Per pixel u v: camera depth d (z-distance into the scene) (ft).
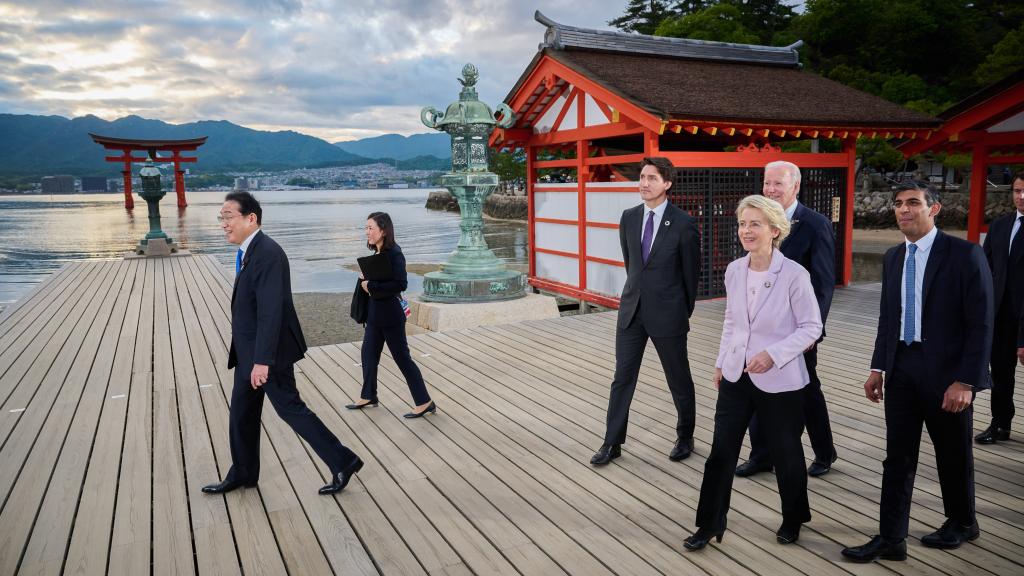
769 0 174.50
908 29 153.48
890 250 9.61
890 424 9.34
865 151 104.99
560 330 26.63
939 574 8.96
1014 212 13.70
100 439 15.14
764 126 30.25
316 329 36.99
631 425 15.55
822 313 11.69
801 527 10.48
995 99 33.14
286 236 120.47
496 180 29.48
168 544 10.36
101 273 47.67
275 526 10.88
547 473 12.87
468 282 28.84
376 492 12.14
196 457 14.02
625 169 42.93
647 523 10.73
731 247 32.68
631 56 37.42
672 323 12.68
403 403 17.54
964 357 8.60
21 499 12.03
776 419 9.18
